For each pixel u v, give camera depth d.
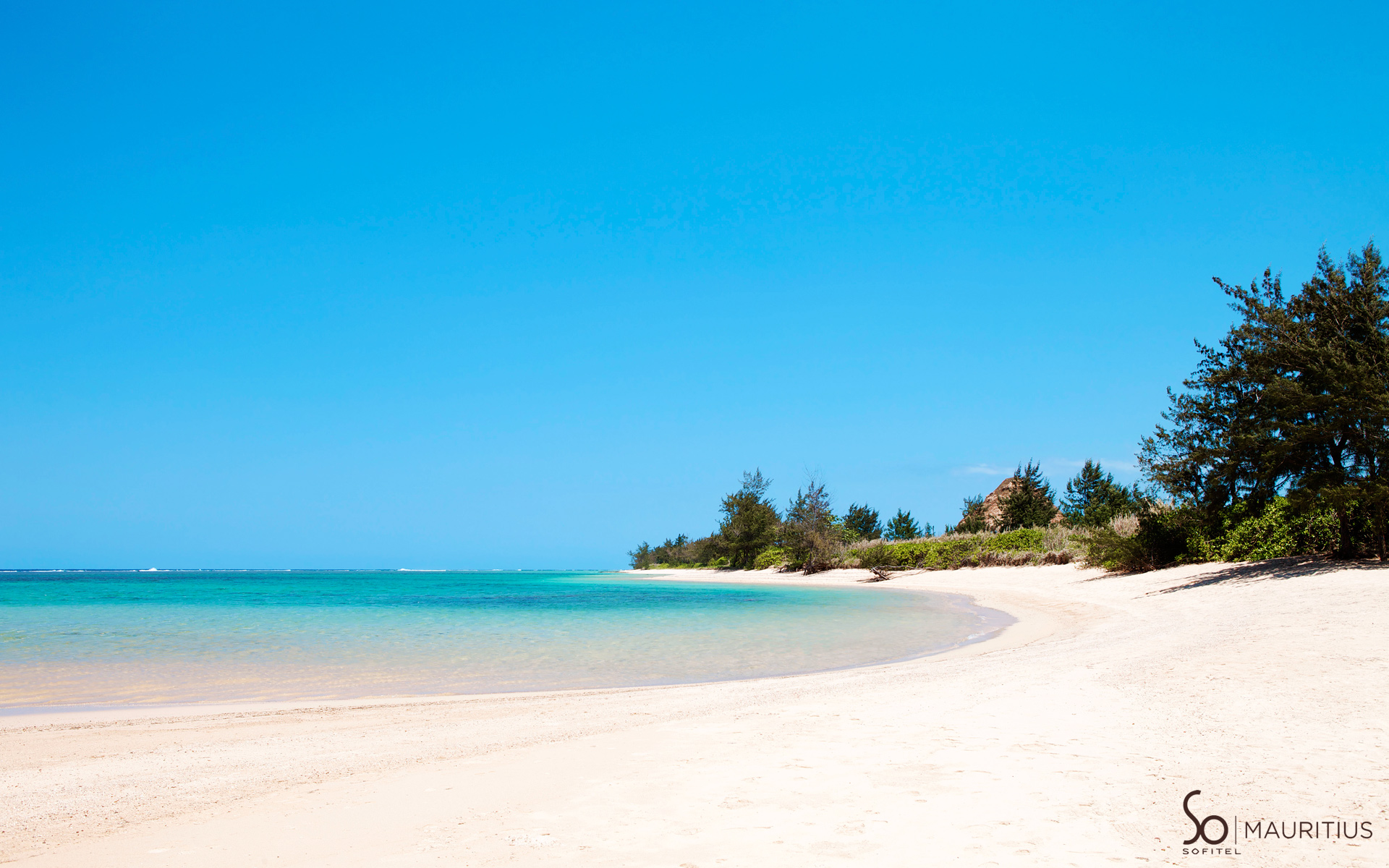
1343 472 19.88
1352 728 6.25
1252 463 21.91
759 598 38.06
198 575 123.62
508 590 54.31
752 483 79.06
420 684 12.51
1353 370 19.23
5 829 5.10
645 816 4.77
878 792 5.09
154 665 14.66
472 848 4.30
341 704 10.36
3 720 9.41
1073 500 62.97
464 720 8.89
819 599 36.50
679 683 12.43
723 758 6.21
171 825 5.09
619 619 25.02
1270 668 9.00
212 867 4.21
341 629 21.81
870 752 6.21
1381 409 18.64
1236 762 5.46
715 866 3.90
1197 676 8.91
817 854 4.01
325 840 4.59
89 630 21.59
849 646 17.12
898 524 78.44
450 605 33.88
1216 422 23.84
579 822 4.71
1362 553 21.69
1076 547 40.72
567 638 19.36
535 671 13.84
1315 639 10.86
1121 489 58.75
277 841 4.62
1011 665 11.42
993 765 5.64
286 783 6.14
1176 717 6.98
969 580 40.94
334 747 7.54
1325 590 16.39
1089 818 4.45
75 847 4.65
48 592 48.78
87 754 7.44
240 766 6.84
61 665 14.64
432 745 7.48
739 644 17.88
